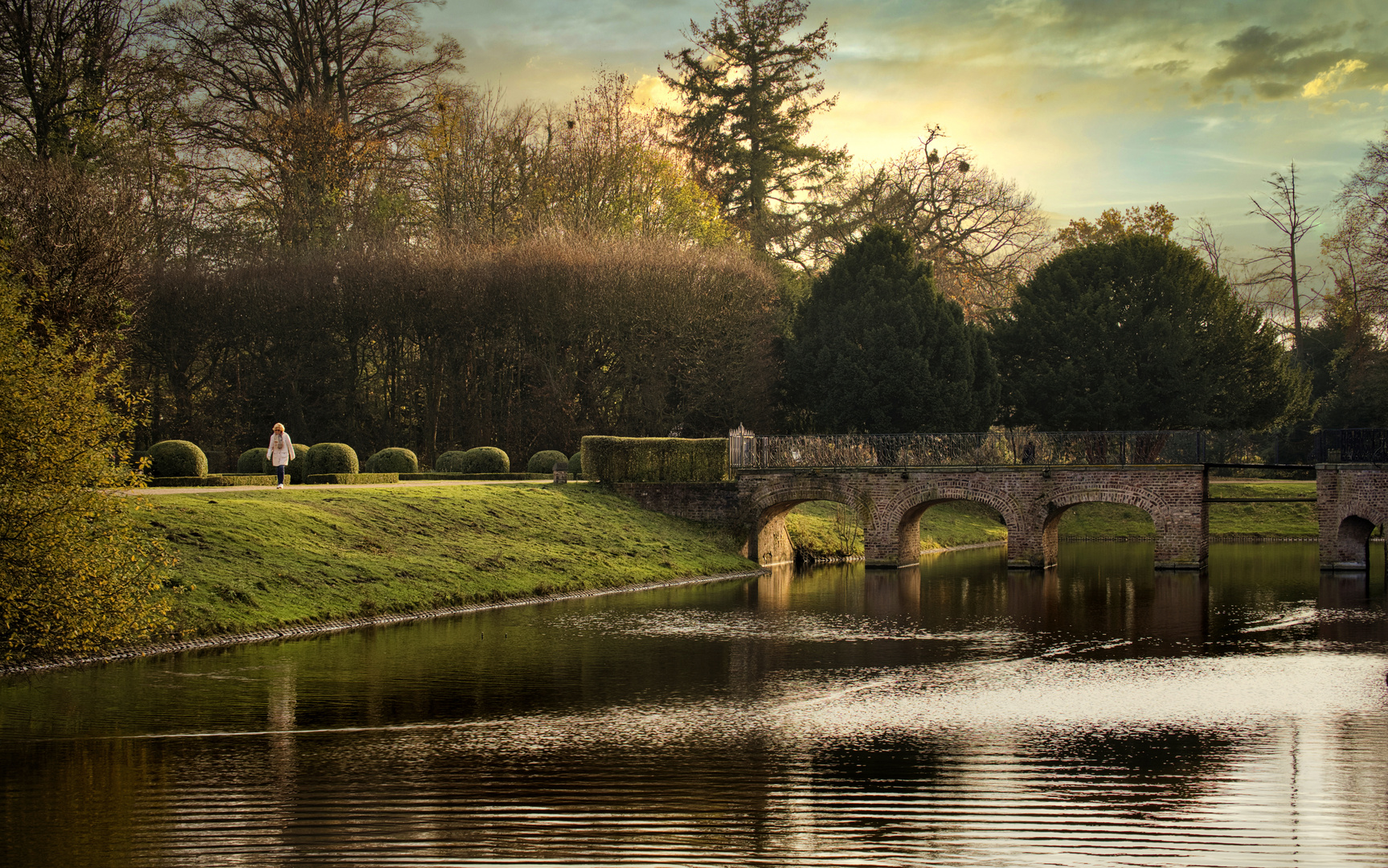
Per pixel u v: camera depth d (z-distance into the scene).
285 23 58.94
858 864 12.22
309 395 57.50
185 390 56.34
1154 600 34.38
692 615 30.77
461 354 57.38
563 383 57.22
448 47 61.09
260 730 17.61
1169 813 13.91
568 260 55.56
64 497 20.50
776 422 61.22
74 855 12.33
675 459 46.47
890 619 30.34
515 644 25.48
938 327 59.56
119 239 36.25
